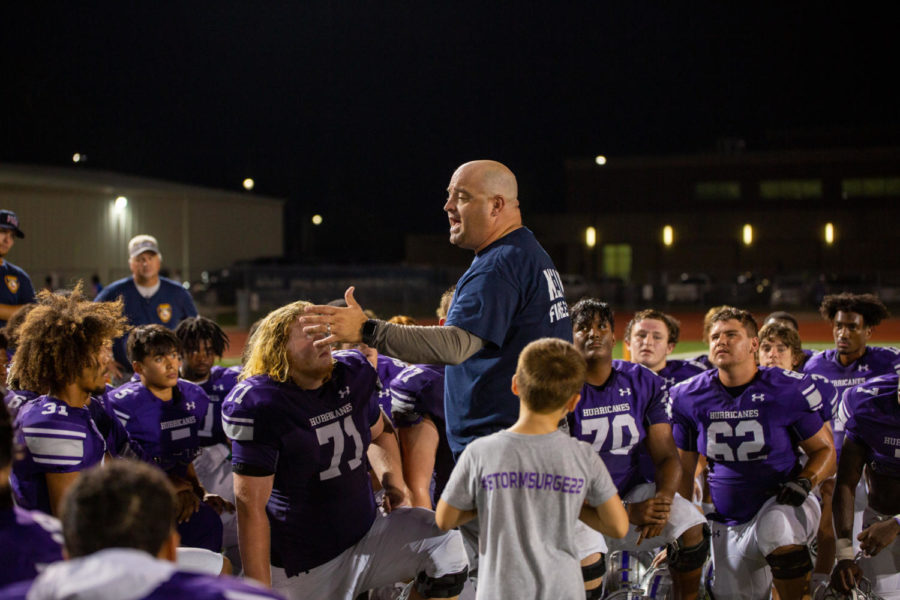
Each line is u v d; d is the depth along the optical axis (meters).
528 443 3.13
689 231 46.78
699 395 4.83
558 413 3.18
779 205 46.53
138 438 4.82
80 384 3.53
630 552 4.70
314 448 3.67
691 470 4.97
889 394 4.49
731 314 4.70
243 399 3.62
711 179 47.25
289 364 3.65
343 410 3.77
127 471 1.89
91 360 3.51
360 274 34.44
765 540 4.44
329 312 3.25
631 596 4.39
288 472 3.69
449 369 3.73
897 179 45.00
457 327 3.42
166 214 36.62
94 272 32.75
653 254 47.28
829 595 4.32
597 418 4.43
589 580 3.91
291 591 3.79
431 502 4.86
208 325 5.50
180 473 4.95
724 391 4.77
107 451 4.14
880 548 4.09
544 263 3.66
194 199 38.03
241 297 25.09
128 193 34.38
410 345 3.30
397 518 3.86
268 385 3.64
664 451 4.47
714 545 4.86
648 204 47.94
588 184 48.56
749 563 4.71
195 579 1.75
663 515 4.23
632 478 4.61
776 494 4.69
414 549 3.78
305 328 3.30
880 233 44.34
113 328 3.64
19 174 31.12
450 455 4.59
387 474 4.19
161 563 1.78
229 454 5.35
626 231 47.56
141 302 7.90
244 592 1.76
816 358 6.37
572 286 36.16
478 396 3.60
